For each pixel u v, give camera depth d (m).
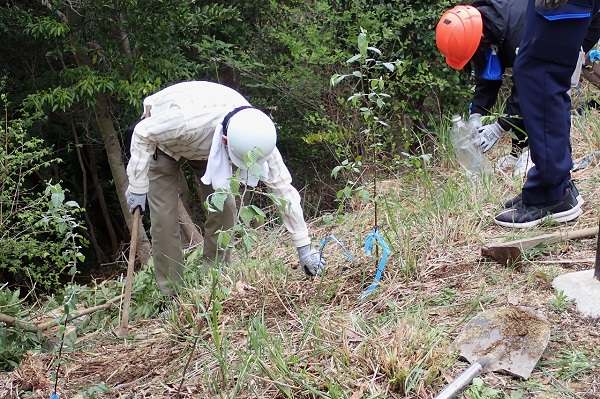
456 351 2.74
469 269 3.59
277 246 4.68
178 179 4.01
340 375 2.71
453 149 5.46
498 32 5.02
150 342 3.62
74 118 11.06
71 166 12.38
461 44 4.98
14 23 9.23
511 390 2.53
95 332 3.95
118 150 9.57
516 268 3.50
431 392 2.57
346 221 4.82
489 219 4.24
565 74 3.58
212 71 9.36
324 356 2.90
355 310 3.38
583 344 2.75
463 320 3.05
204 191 4.21
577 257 3.52
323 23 7.91
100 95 9.02
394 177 6.03
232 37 8.84
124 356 3.50
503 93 8.02
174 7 8.08
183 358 3.23
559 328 2.87
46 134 11.47
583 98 6.71
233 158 3.33
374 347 2.83
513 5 4.96
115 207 13.27
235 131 3.28
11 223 6.22
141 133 3.63
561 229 3.87
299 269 4.05
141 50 8.36
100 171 13.03
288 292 3.72
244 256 4.48
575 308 3.00
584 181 4.70
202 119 3.59
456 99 7.70
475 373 2.57
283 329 3.29
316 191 9.28
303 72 7.74
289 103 8.91
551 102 3.62
